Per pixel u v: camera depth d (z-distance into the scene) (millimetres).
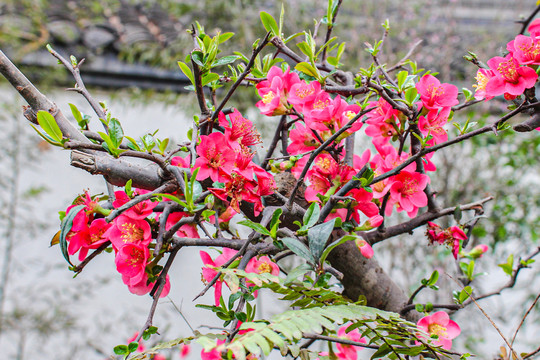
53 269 3707
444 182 3443
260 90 1163
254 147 1180
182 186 900
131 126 3936
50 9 3939
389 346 975
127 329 3605
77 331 3562
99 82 3820
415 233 3453
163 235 867
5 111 3736
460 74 3781
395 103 1063
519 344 3396
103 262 3811
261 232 888
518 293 3506
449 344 1095
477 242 3266
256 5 3992
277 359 2695
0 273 3564
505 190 3443
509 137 3326
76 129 1011
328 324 783
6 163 3711
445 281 2820
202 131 1015
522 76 1015
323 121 1075
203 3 4055
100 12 4035
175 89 3912
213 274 1002
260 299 3516
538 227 3324
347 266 1195
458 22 4562
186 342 891
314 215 961
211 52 981
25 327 3445
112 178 952
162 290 967
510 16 4746
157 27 4027
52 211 3803
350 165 1195
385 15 4246
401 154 1229
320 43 3551
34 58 3604
